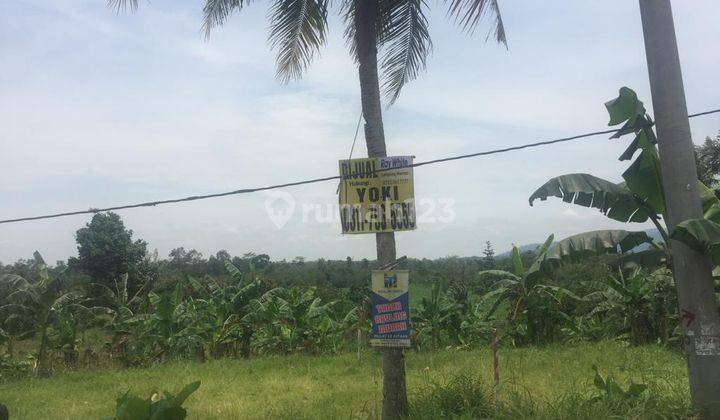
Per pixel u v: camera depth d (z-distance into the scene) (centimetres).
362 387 1134
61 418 977
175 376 1412
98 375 1524
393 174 738
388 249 738
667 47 643
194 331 1823
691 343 635
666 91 641
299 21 770
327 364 1536
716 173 1867
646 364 1207
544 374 1145
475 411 736
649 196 702
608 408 654
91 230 3170
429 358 1484
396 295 722
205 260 4159
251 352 1973
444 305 1923
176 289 1927
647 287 1659
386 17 755
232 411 932
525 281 846
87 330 2377
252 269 2005
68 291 1939
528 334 1828
